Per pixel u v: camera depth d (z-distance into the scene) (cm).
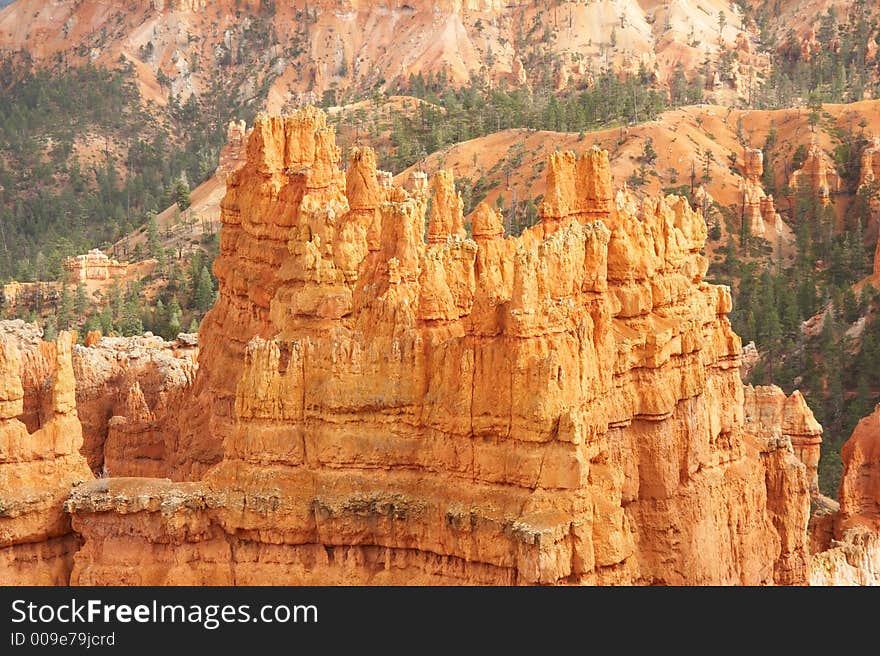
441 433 5512
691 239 6888
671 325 6212
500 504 5306
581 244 5738
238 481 5797
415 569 5550
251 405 5800
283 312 6931
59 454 6016
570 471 5188
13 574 5891
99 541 5862
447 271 5981
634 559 5647
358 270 6494
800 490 7425
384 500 5566
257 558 5753
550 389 5244
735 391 6925
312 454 5719
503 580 5269
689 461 6281
